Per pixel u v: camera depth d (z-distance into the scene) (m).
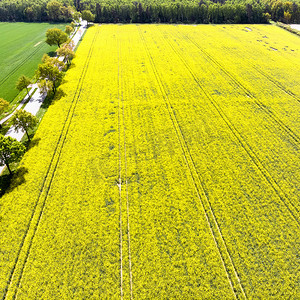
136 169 31.41
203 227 24.94
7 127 38.81
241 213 26.28
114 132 37.66
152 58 64.69
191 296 19.94
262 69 58.97
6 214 25.67
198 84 52.09
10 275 21.05
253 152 34.50
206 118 41.25
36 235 23.84
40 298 19.64
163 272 21.34
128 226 25.02
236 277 21.20
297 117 41.94
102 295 19.86
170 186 29.12
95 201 27.20
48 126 38.69
